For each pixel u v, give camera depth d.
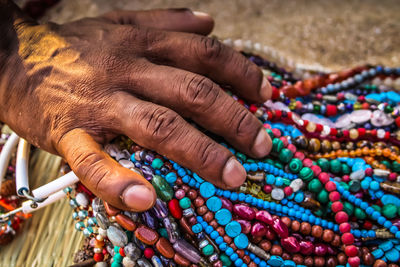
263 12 0.53
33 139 0.31
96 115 0.30
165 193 0.28
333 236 0.30
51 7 0.54
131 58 0.31
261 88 0.32
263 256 0.29
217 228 0.29
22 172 0.31
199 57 0.32
